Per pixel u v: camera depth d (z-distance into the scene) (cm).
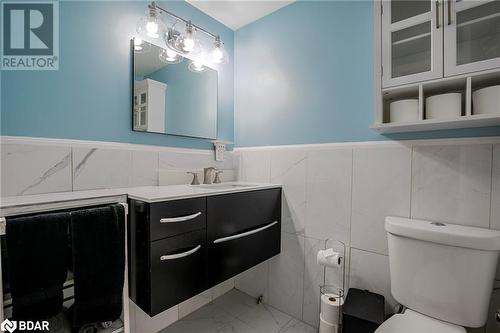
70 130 114
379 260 132
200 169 173
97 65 123
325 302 130
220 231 128
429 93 114
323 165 152
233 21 188
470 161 108
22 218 76
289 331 150
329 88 150
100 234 91
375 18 113
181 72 160
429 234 101
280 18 172
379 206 132
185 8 164
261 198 154
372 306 119
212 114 182
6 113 98
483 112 93
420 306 105
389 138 129
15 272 74
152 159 146
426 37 107
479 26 96
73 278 85
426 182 118
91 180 121
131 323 134
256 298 184
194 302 169
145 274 100
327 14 151
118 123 131
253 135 188
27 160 102
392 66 112
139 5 140
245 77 193
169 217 104
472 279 94
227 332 148
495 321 102
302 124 162
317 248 154
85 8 119
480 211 106
